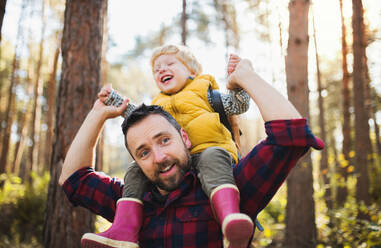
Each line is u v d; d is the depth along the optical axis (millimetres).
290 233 5773
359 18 9031
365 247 4621
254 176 1276
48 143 14703
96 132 1619
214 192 1199
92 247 1236
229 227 1049
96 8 4859
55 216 4426
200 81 1641
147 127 1308
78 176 1586
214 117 1478
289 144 1181
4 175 11570
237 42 18375
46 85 21938
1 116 20562
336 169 10078
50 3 16234
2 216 7203
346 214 6160
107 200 1585
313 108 22297
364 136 8492
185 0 9984
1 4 1911
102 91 1651
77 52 4684
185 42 9695
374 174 9109
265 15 17125
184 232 1302
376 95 14461
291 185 5949
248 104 1549
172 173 1288
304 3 5988
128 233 1278
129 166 1498
